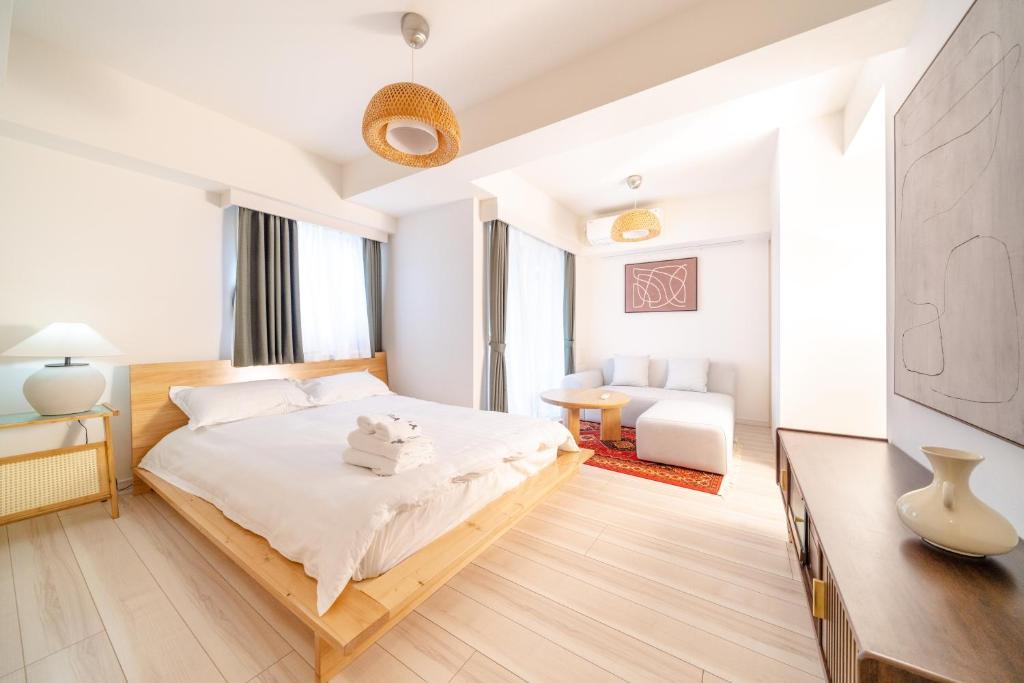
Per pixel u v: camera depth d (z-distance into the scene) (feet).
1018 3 2.74
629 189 13.99
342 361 11.92
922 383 4.29
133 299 8.38
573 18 6.05
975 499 2.74
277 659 4.12
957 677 1.77
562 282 16.87
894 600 2.31
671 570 5.67
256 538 5.12
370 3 5.77
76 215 7.61
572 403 11.21
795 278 9.04
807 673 3.94
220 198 9.59
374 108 5.21
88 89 6.95
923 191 4.24
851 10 4.72
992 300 3.06
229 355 9.90
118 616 4.72
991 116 3.07
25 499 6.70
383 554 4.47
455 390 11.94
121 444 8.30
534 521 7.15
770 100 8.29
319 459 5.91
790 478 5.47
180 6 5.79
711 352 15.56
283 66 7.16
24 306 7.11
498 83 7.63
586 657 4.15
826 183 8.79
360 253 12.78
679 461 9.87
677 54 5.94
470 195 11.19
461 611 4.84
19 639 4.36
